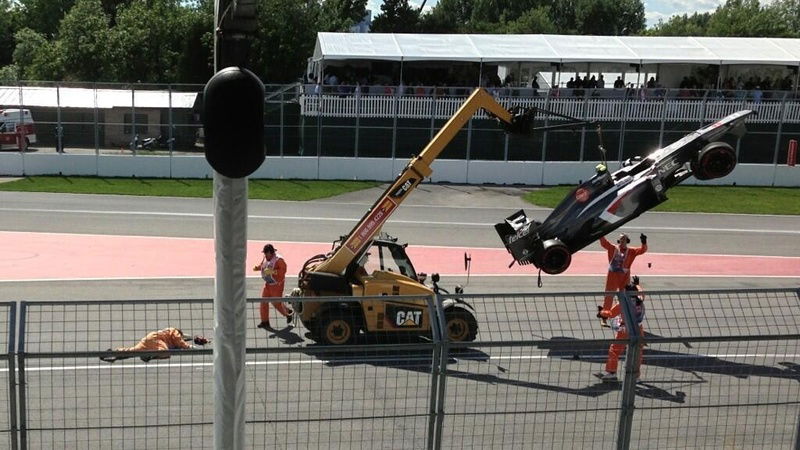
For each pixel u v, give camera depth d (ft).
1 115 108.58
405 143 111.34
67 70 194.29
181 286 54.70
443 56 116.26
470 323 38.55
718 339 22.48
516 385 31.99
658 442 26.71
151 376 31.71
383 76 125.29
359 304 38.86
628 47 122.93
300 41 171.32
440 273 61.77
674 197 102.73
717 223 87.81
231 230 13.53
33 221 77.87
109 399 29.32
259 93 12.25
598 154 112.37
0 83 187.73
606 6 322.75
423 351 33.99
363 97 109.81
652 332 43.27
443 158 111.75
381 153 111.55
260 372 32.12
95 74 195.11
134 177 108.27
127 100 111.45
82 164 107.76
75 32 193.98
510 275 61.72
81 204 88.48
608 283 46.91
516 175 110.52
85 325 36.37
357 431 28.12
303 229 78.07
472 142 111.34
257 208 88.74
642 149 111.96
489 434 27.81
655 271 64.90
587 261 67.62
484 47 121.49
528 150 111.75
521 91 112.47
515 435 27.89
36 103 109.60
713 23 257.75
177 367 32.81
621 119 110.63
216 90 12.00
